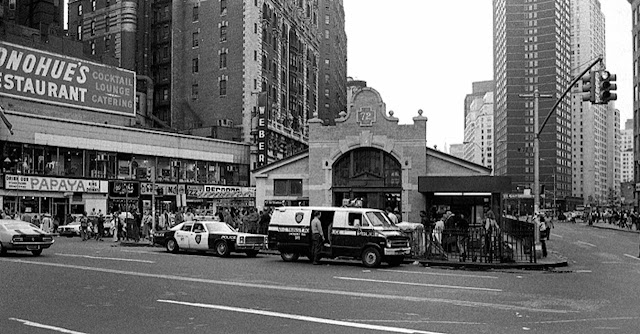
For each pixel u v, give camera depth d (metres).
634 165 74.62
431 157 36.38
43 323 10.01
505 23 166.12
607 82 19.98
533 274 19.17
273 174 39.59
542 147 158.12
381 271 19.30
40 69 51.66
